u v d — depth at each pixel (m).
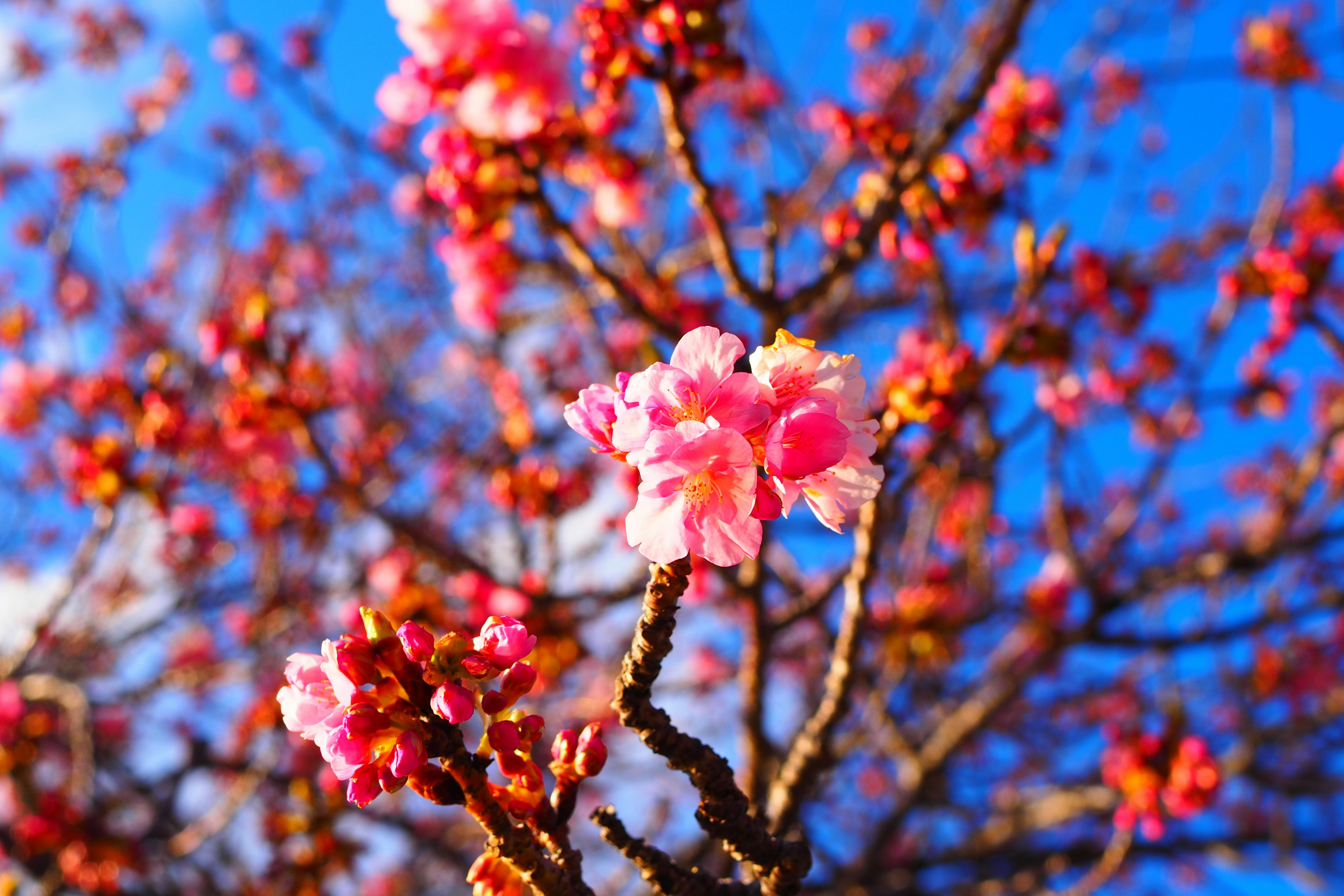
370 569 6.92
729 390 1.42
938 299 4.23
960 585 6.71
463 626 4.77
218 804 8.12
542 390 6.29
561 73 3.52
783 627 4.36
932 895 6.31
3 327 7.40
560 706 6.48
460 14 3.42
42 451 9.50
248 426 4.24
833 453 1.38
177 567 7.74
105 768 7.80
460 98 3.52
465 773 1.55
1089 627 5.92
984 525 6.07
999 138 4.43
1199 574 5.90
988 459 5.21
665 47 3.29
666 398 1.43
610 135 4.27
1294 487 5.93
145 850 7.00
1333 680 7.68
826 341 6.37
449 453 7.66
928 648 5.36
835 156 6.28
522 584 4.84
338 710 1.56
